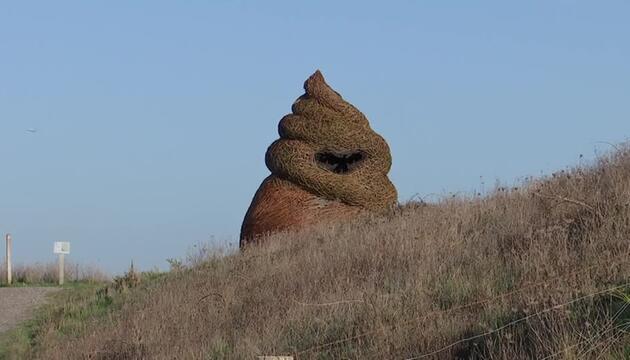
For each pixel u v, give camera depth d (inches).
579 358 691.4
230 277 1424.7
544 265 948.0
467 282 984.3
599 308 788.0
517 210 1229.7
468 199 1444.4
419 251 1179.3
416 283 1020.5
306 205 1772.9
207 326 1186.6
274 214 1776.6
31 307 1743.4
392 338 881.5
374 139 1811.0
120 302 1624.0
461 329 860.0
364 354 882.1
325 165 1856.5
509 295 908.0
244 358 985.5
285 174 1803.6
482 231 1215.6
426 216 1402.6
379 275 1146.0
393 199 1820.9
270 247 1558.8
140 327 1250.6
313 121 1804.9
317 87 1834.4
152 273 1875.0
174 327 1219.2
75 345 1332.4
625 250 935.0
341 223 1680.6
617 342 702.5
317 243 1453.0
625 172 1210.6
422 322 900.6
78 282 2123.5
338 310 1021.8
